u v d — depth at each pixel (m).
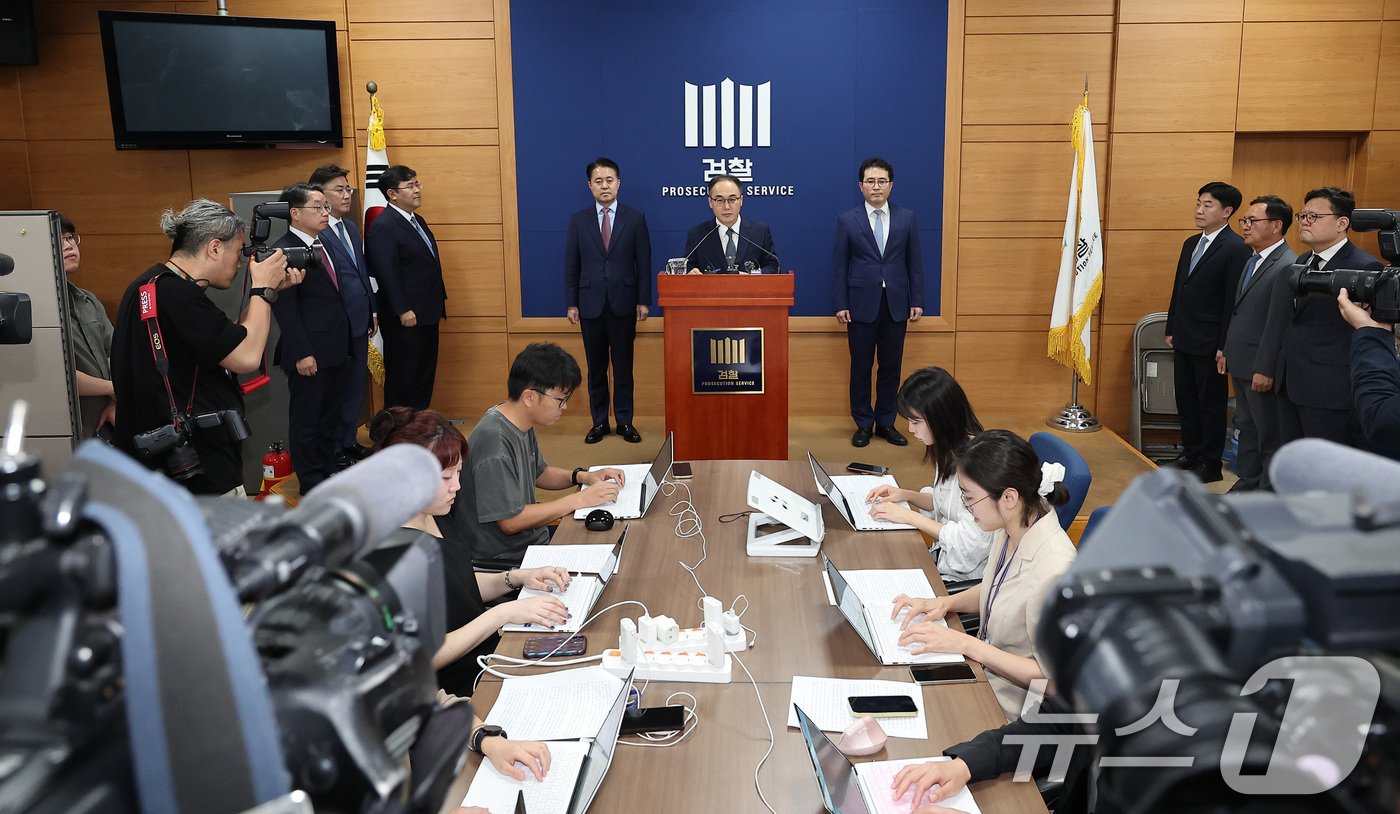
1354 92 6.11
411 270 5.97
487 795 1.78
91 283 6.54
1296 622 0.44
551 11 6.25
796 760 1.89
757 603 2.56
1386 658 0.44
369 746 0.64
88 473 0.54
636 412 6.72
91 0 6.24
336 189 5.66
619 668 2.22
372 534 0.72
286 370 5.23
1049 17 6.16
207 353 3.39
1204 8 6.06
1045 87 6.23
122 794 0.51
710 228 5.85
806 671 2.22
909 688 2.12
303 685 0.64
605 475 3.51
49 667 0.50
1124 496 0.48
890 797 1.74
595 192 5.93
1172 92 6.16
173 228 3.45
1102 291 6.35
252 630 0.62
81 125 6.37
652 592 2.63
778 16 6.24
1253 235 4.95
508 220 6.48
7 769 0.49
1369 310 3.05
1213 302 5.49
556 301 6.59
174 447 3.26
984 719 2.01
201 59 5.93
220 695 0.52
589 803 1.76
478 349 6.66
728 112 6.33
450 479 2.58
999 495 2.30
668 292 4.89
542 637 2.39
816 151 6.38
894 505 3.05
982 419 6.57
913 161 6.36
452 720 0.83
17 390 4.00
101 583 0.51
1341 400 4.14
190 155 6.39
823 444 6.10
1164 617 0.44
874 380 6.58
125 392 3.35
